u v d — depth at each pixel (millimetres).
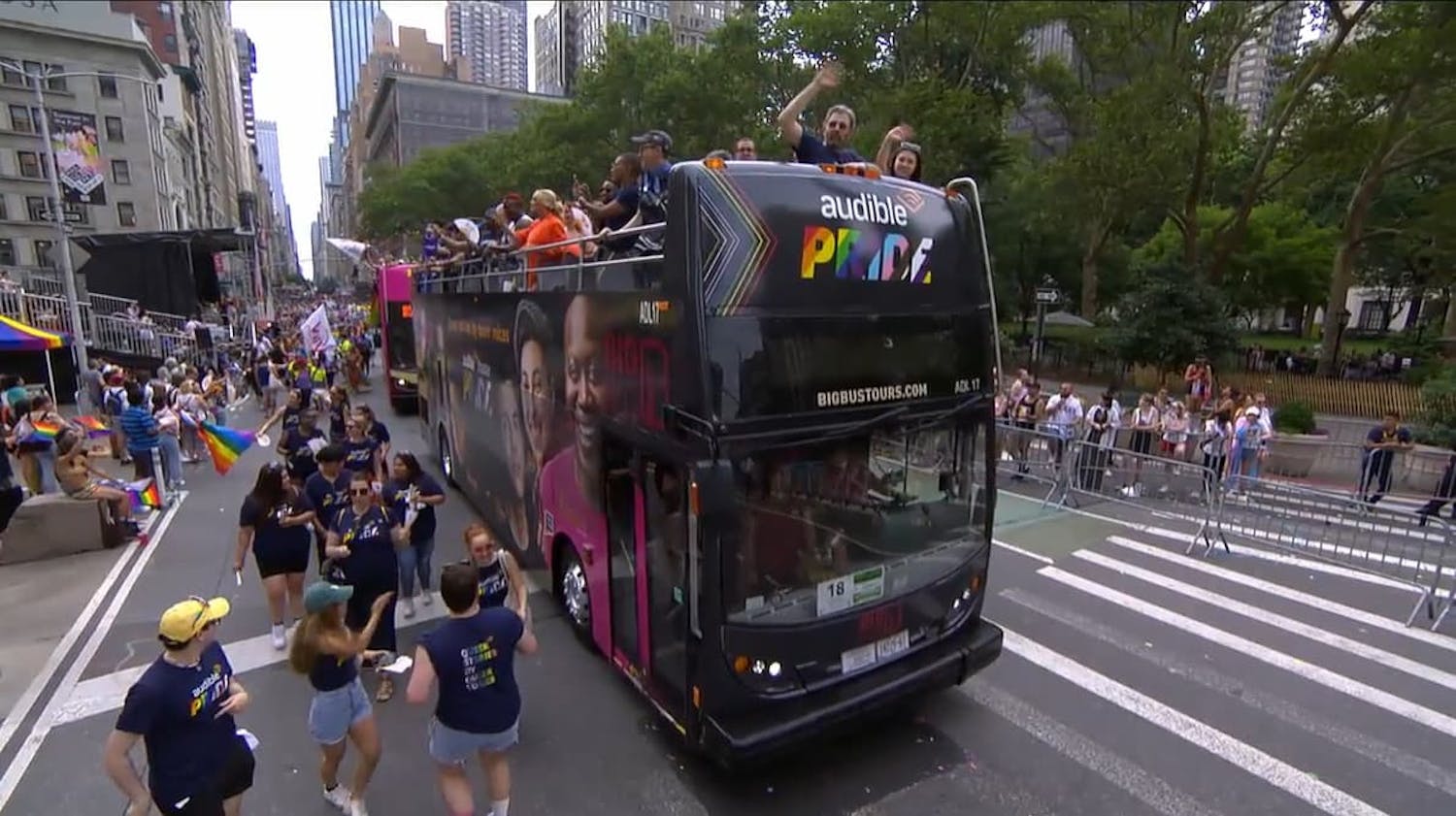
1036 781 5199
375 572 6250
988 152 33281
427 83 103000
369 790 5086
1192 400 16500
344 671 4547
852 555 5066
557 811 4879
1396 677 6621
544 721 5887
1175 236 43344
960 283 5477
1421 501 12812
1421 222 24953
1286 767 5352
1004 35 30641
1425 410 16859
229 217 125875
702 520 4469
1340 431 19312
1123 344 23453
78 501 9648
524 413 8086
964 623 5824
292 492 7105
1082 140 30703
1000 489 13609
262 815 4820
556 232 7316
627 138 37656
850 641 5109
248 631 7465
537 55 129250
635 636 5723
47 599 8242
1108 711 6074
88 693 6332
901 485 5273
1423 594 8031
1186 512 11500
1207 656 7023
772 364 4574
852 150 6184
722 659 4641
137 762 5340
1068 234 39500
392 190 59438
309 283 171750
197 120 87875
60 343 16406
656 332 4898
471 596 4207
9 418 12773
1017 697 6289
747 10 38156
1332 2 22906
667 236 4691
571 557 7086
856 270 4895
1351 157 25391
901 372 5121
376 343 36031
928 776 5250
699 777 5230
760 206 4582
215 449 11453
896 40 32344
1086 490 12797
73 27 51844
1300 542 9945
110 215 53719
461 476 11672
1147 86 24562
